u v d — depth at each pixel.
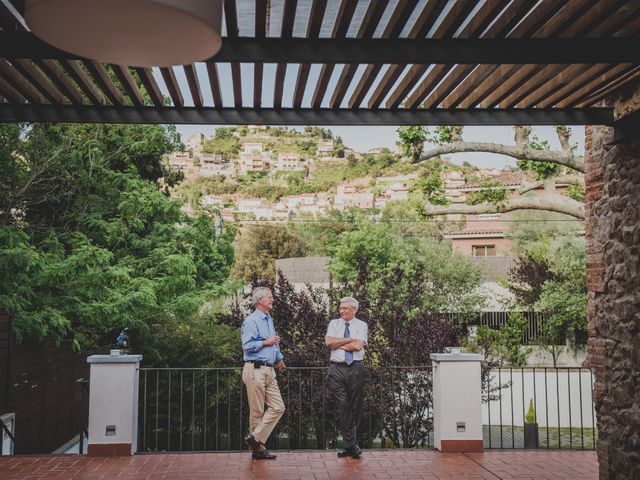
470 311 27.53
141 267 13.27
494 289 28.67
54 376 11.74
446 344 9.52
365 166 65.19
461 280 28.11
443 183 20.12
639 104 5.09
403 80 4.80
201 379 10.91
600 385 5.92
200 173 67.62
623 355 5.51
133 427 7.00
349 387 6.78
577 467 6.41
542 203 19.00
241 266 49.34
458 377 7.14
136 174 14.02
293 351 9.49
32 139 12.51
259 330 6.68
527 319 26.48
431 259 28.77
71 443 12.39
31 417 10.57
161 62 2.90
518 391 18.31
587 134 6.14
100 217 13.43
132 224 13.34
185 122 5.29
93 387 6.93
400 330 9.64
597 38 4.14
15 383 9.95
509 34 4.12
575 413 16.25
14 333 10.07
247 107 5.31
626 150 5.43
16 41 4.06
